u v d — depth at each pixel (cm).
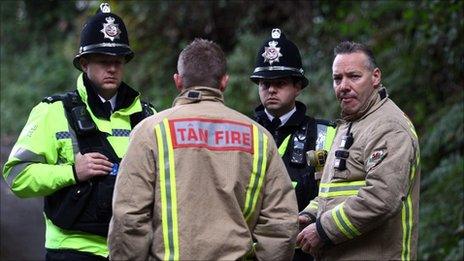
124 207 1102
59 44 4191
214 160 1122
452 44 2430
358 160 1251
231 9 3375
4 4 4434
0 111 3769
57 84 3928
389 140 1220
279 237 1138
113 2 3525
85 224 1367
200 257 1095
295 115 1499
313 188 1464
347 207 1220
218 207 1113
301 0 3183
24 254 1872
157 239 1108
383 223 1234
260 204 1145
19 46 4391
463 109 2284
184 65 1162
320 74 2839
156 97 3325
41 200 1934
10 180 1389
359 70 1270
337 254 1264
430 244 2150
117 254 1108
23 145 1388
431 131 2359
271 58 1492
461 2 2338
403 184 1208
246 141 1144
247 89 3003
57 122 1395
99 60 1401
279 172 1155
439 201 2216
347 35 2761
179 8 3416
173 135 1124
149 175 1113
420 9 2453
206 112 1145
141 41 3497
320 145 1482
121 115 1424
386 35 2650
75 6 4297
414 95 2539
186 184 1109
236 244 1108
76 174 1355
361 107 1272
